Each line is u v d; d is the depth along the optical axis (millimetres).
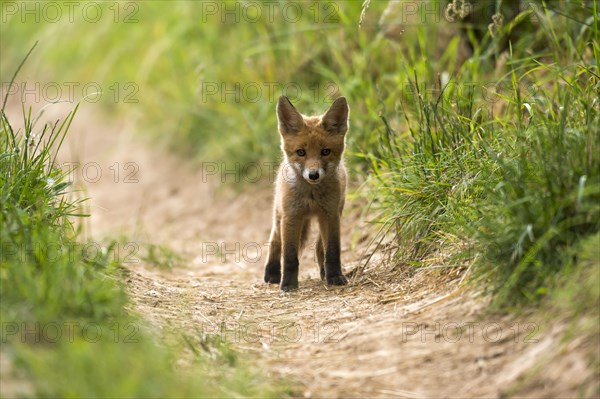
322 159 10922
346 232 13734
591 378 6242
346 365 7566
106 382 6094
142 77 22234
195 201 18156
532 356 6879
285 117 11273
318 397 6922
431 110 11969
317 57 17672
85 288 7559
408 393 6859
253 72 18547
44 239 8094
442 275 9516
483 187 9211
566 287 7176
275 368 7617
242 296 10734
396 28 16125
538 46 14258
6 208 8469
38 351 6688
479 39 15484
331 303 9938
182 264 13883
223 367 7480
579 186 7609
